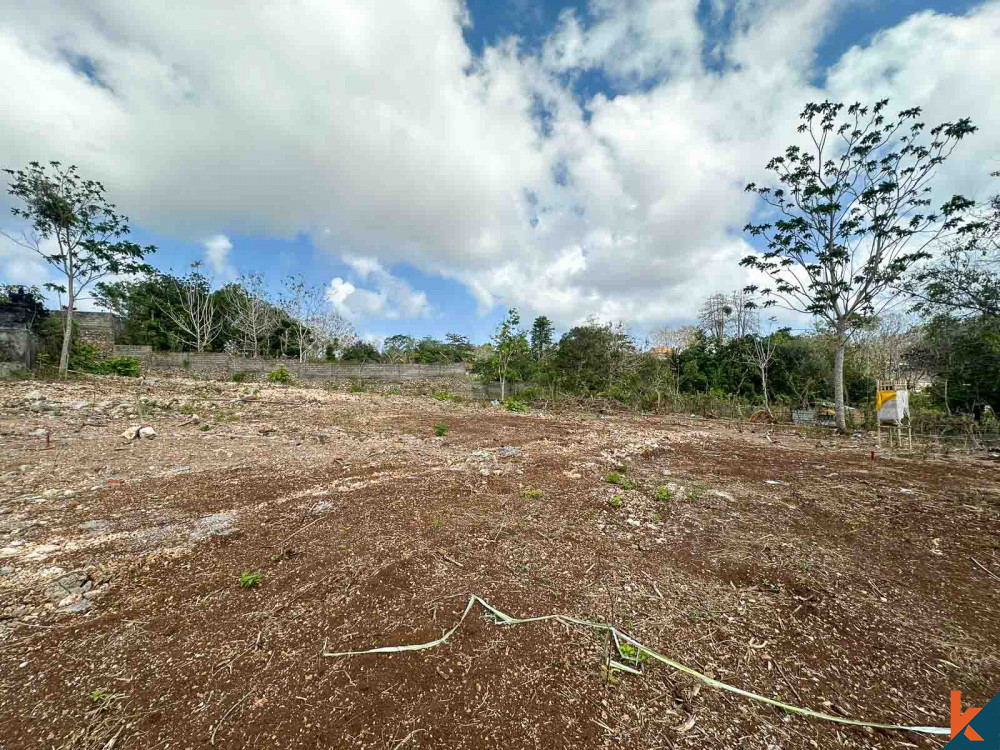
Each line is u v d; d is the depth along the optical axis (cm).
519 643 192
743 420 1362
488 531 318
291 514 344
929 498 418
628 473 510
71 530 303
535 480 462
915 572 266
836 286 1140
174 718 149
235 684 165
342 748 138
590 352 2028
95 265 1260
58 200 1177
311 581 242
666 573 261
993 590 246
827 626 210
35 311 1389
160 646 186
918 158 1049
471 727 148
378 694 161
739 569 267
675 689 167
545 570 261
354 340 3522
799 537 319
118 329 2138
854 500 411
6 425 633
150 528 310
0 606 212
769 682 172
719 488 449
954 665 182
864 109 1087
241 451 562
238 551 278
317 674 170
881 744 143
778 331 2139
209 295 2736
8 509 338
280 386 1474
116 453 522
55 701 154
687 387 2142
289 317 2895
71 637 191
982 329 1108
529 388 1855
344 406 1105
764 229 1232
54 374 1262
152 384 1236
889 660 185
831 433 1030
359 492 403
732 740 144
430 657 181
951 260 1130
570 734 146
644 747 141
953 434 969
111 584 236
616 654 186
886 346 2080
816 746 142
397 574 251
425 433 764
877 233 1109
